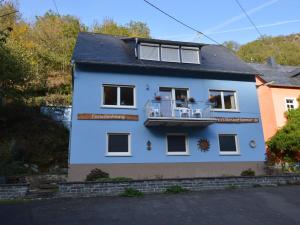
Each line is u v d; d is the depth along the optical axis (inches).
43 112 882.1
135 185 498.0
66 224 339.0
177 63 768.9
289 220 357.1
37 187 538.3
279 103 938.1
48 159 715.4
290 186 571.5
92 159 623.8
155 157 662.5
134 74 703.7
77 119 637.3
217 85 760.3
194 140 698.2
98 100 661.3
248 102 771.4
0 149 665.6
